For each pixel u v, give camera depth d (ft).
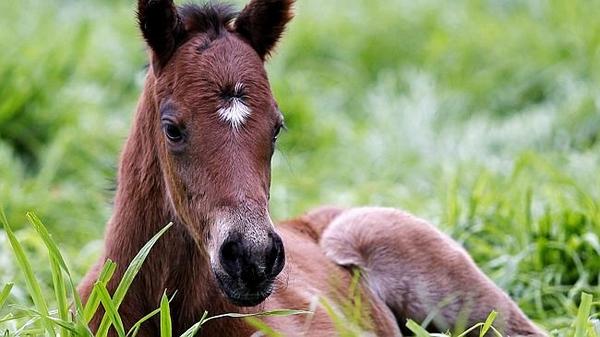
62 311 33.47
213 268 32.17
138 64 76.69
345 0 89.81
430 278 42.65
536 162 54.39
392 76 79.51
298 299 38.60
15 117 64.03
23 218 55.01
